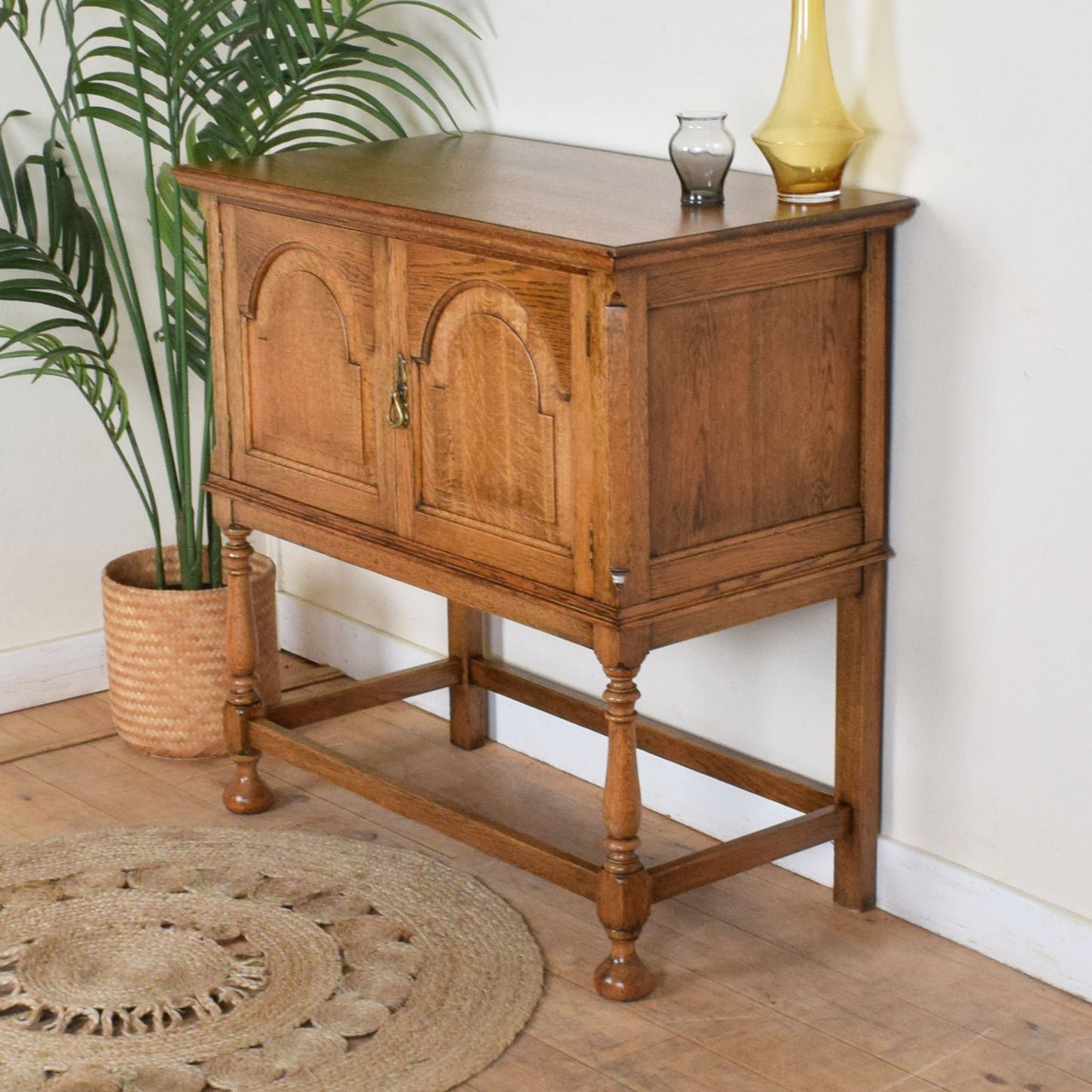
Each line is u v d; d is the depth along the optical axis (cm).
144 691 322
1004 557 243
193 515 336
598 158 283
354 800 310
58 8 302
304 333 267
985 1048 233
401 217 239
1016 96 228
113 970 253
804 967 254
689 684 296
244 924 265
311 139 350
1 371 341
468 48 311
